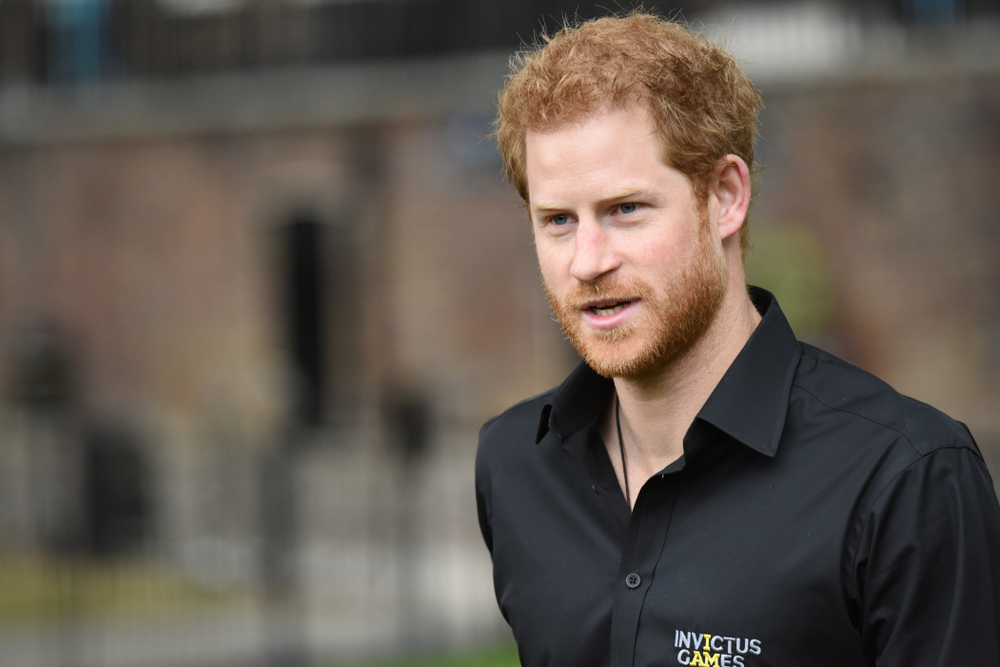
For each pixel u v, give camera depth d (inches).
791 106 1517.0
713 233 266.8
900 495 242.4
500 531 303.1
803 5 1524.4
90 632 1105.4
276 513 1480.1
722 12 1544.0
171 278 1800.0
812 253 1480.1
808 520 249.4
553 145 261.3
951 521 240.2
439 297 1680.6
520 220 1638.8
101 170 1828.2
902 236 1483.8
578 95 257.1
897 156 1485.0
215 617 1173.7
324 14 1748.3
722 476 263.6
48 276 1845.5
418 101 1678.2
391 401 1653.5
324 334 1743.4
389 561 1411.2
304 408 1740.9
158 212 1806.1
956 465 245.4
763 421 261.6
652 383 274.7
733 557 254.1
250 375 1760.6
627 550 269.6
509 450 311.6
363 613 1192.2
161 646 1055.6
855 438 254.1
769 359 269.9
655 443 281.4
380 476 1606.8
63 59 1859.0
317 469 1624.0
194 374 1786.4
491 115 1641.2
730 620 250.1
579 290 263.9
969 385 1460.4
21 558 1449.3
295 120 1739.7
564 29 283.7
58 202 1844.2
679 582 258.2
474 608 1206.9
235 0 1781.5
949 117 1466.5
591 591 276.7
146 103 1798.7
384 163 1704.0
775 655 246.5
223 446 1583.4
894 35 1493.6
